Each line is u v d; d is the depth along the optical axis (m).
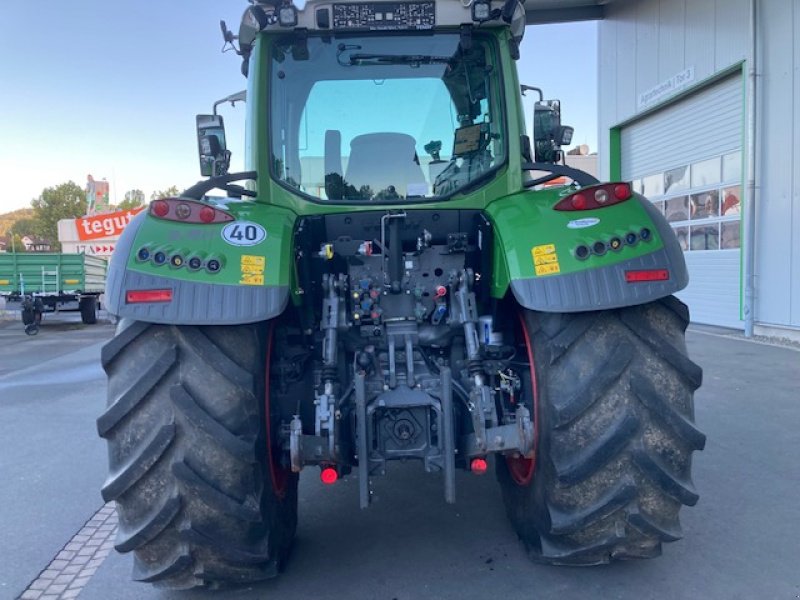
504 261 2.92
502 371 3.19
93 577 3.48
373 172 3.56
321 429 2.84
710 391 6.89
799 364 8.20
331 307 3.14
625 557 2.99
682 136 12.98
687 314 2.87
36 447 5.96
